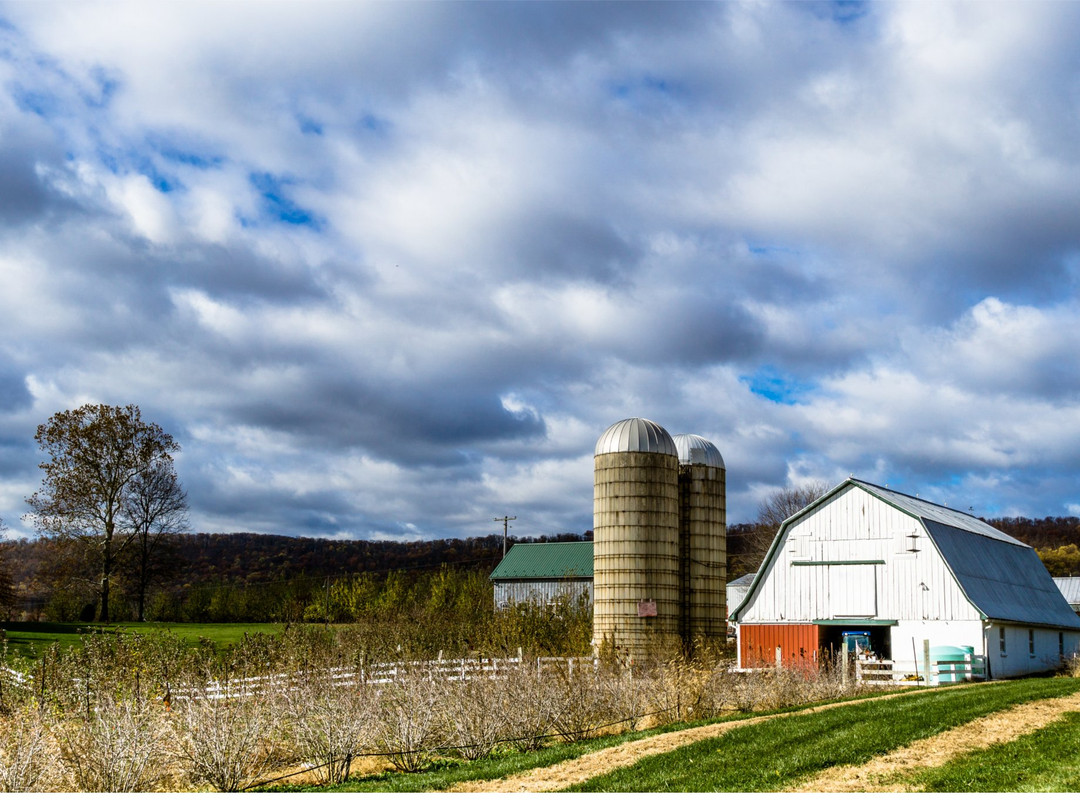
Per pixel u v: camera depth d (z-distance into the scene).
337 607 83.19
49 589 76.69
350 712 19.12
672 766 17.03
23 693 23.98
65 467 65.12
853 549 40.91
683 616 45.75
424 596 81.62
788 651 41.53
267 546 157.88
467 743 20.23
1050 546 130.00
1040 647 44.19
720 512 47.12
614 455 44.19
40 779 16.58
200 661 27.41
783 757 17.31
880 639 42.00
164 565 73.19
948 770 16.09
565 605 47.81
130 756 16.95
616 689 23.80
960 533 42.66
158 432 69.00
